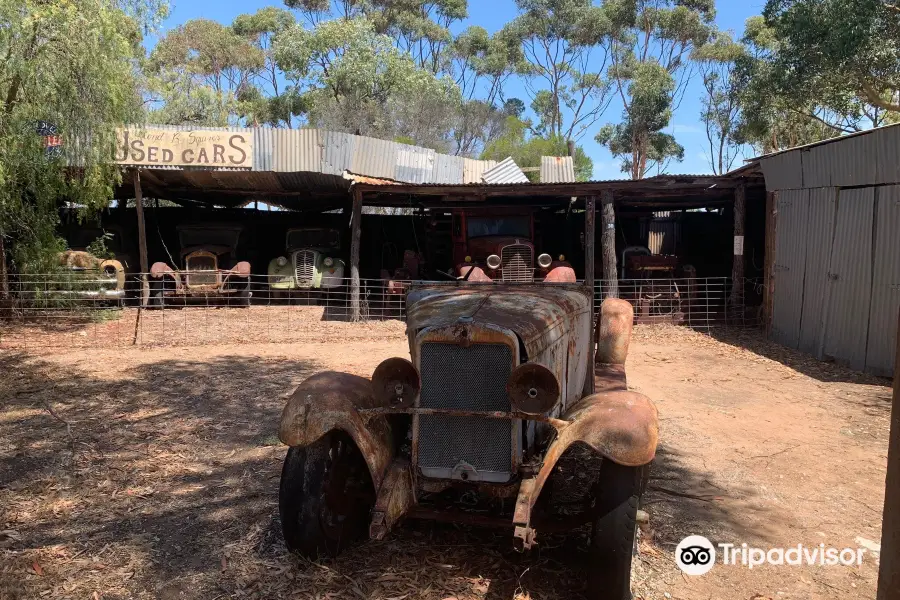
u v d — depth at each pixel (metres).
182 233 16.69
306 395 3.37
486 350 3.25
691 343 10.66
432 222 15.75
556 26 44.47
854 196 8.73
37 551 3.62
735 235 12.27
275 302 16.80
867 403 7.00
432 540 3.75
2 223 11.68
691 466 5.10
